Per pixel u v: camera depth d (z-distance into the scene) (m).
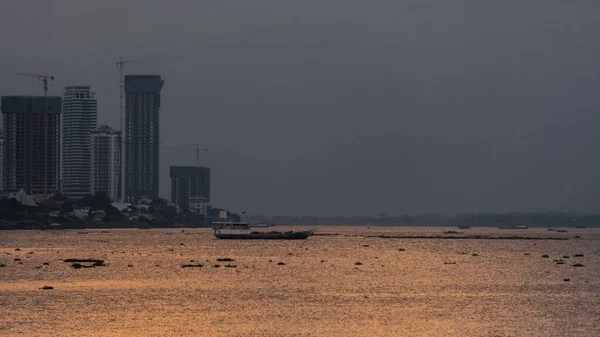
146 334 194.62
